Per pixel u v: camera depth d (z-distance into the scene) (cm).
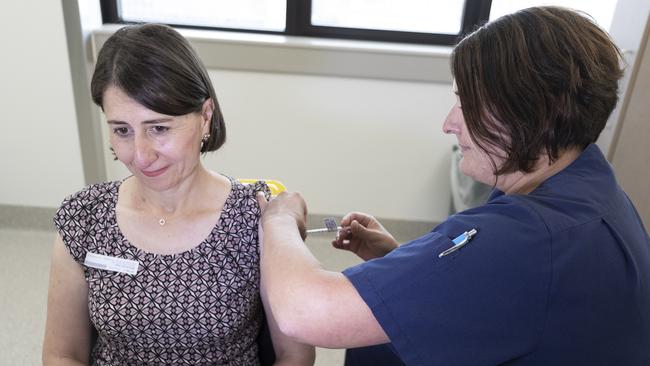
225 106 233
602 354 63
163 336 88
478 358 61
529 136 65
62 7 206
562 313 60
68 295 91
